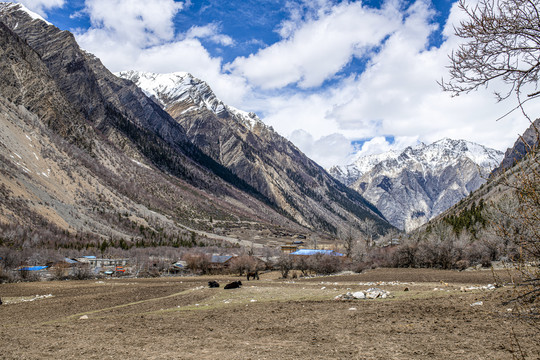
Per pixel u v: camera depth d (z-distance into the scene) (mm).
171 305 38344
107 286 73750
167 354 15031
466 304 21750
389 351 13773
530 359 11406
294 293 41062
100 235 177250
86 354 15453
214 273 115625
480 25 8711
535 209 8461
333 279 69562
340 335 17312
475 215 106375
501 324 16312
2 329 23359
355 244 123250
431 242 90000
